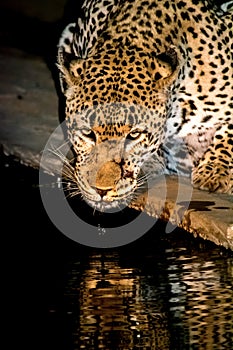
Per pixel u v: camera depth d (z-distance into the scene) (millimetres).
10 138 15320
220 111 12828
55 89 17734
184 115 12758
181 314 9047
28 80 18547
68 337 8609
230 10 13133
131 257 10867
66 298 9586
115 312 9133
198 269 10344
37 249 11234
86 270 10469
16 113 16703
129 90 11562
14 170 14461
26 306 9367
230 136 13055
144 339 8500
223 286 9773
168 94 11953
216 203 12000
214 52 12648
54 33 21484
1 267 10648
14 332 8734
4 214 12500
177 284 9867
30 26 22047
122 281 10016
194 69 12578
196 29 12617
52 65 19266
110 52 11938
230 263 10570
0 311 9281
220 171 12969
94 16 13023
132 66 11766
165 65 11844
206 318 8922
